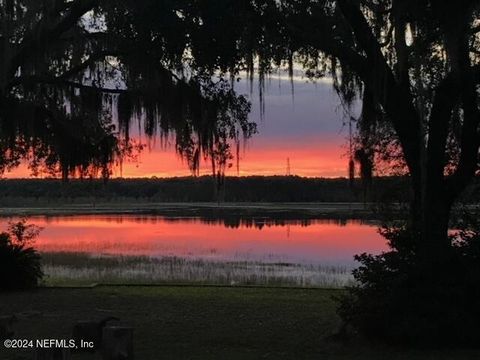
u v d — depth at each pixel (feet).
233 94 35.27
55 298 39.22
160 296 40.22
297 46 31.48
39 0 32.50
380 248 94.94
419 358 23.11
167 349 24.90
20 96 39.27
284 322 30.60
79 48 37.22
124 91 36.29
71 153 40.81
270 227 147.74
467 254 25.72
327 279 58.44
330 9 31.40
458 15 25.38
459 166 29.22
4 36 32.40
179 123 34.99
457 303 24.84
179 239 115.96
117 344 21.54
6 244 44.73
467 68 28.58
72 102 39.78
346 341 25.96
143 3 27.37
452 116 35.40
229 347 25.31
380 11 29.40
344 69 33.42
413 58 29.63
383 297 25.20
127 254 87.30
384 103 28.66
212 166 36.09
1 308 35.09
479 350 24.27
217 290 43.86
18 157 47.37
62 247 98.78
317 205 271.49
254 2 28.99
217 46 28.40
